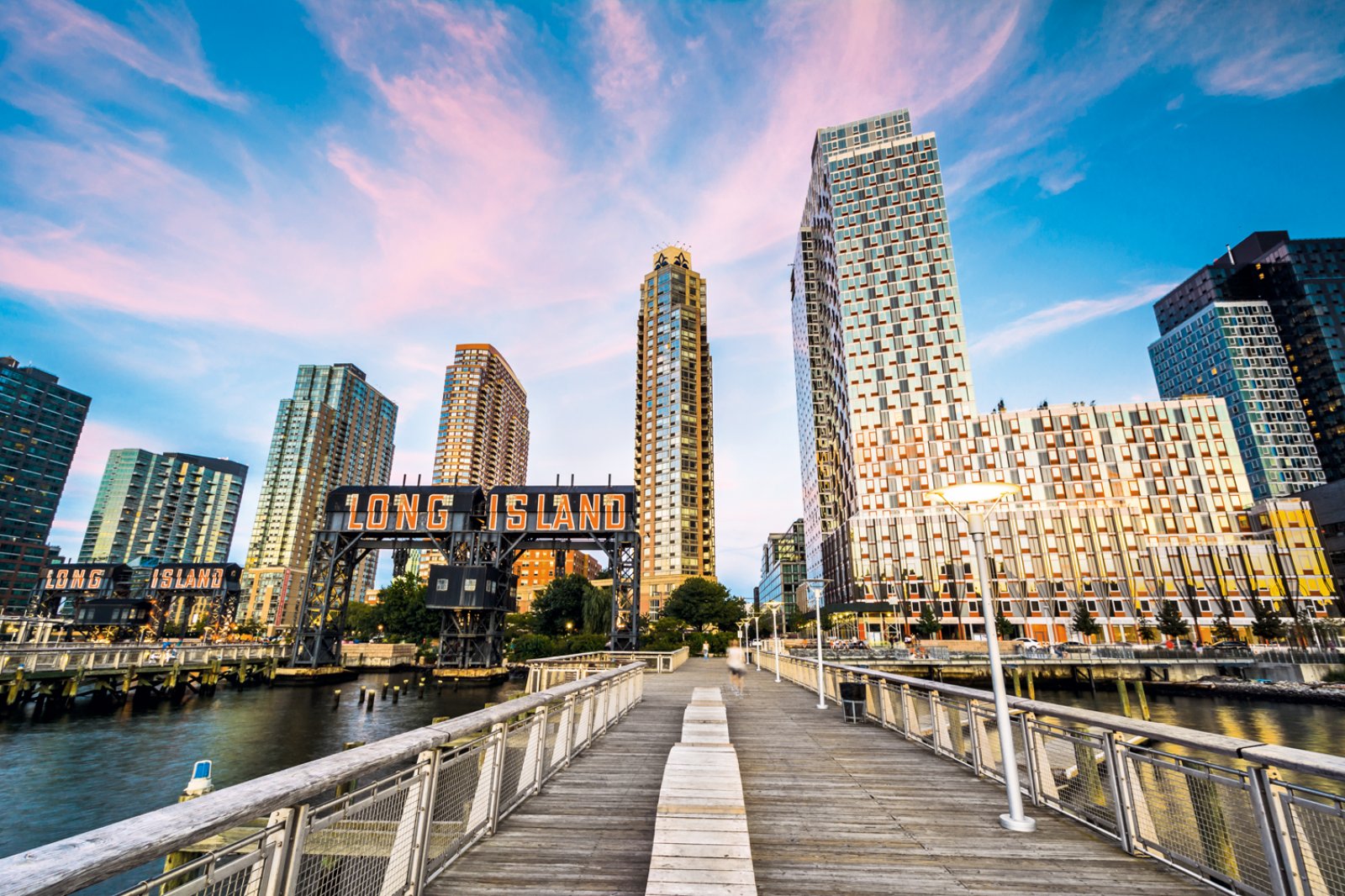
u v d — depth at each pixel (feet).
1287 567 262.26
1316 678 165.78
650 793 25.35
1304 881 12.91
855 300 343.05
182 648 169.78
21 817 62.54
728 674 100.48
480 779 20.22
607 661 116.16
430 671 213.87
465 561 188.96
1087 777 21.34
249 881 9.74
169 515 624.18
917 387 317.22
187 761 86.84
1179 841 16.98
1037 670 185.06
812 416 412.57
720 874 13.16
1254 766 14.10
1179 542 271.90
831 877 16.83
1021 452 295.28
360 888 12.42
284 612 561.84
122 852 6.30
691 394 429.38
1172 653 182.60
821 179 403.95
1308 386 476.95
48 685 129.18
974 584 275.80
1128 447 287.89
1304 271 490.90
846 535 316.60
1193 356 508.12
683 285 462.19
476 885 15.94
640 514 413.80
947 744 33.30
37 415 500.33
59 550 507.30
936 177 351.46
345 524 190.29
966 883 16.42
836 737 39.34
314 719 123.24
